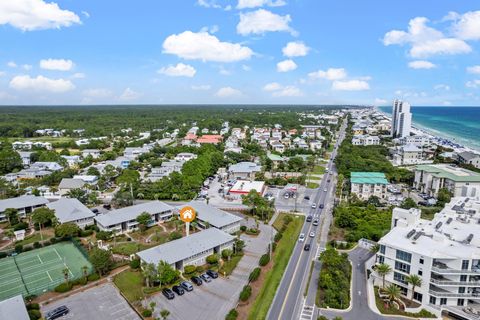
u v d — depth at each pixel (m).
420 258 70.12
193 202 127.31
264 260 87.50
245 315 66.88
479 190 123.12
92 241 103.44
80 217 113.06
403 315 68.31
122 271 84.50
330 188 168.25
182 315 66.69
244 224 119.44
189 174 167.50
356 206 133.50
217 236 96.25
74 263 89.94
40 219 108.56
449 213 95.94
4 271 85.75
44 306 69.62
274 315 68.06
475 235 78.44
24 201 127.94
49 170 188.75
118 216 112.00
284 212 132.75
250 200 128.50
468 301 70.38
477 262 69.31
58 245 102.00
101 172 186.12
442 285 68.25
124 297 73.00
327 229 115.56
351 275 84.50
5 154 192.38
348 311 69.50
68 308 68.88
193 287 77.44
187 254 85.56
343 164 195.62
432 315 67.88
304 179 176.25
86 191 150.12
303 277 83.62
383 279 76.12
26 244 101.44
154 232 111.31
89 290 76.12
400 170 185.00
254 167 193.75
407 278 70.94
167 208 122.94
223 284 79.06
